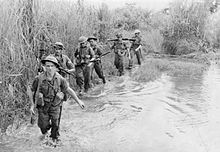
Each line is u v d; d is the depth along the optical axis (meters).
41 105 5.36
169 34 18.64
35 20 7.45
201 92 9.16
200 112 7.29
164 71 12.83
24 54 6.94
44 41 7.85
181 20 18.56
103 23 14.68
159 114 7.14
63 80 5.48
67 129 6.19
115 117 6.93
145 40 19.12
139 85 10.11
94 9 14.20
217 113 7.24
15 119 6.43
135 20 22.09
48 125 5.53
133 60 15.02
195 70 12.44
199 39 18.48
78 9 11.26
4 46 6.40
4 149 5.26
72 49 9.81
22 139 5.68
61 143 5.53
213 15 20.91
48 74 5.36
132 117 6.94
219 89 9.55
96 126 6.38
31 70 7.06
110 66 12.40
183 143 5.61
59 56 7.54
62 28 9.52
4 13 6.52
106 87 9.80
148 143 5.59
